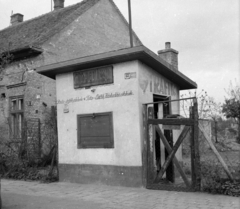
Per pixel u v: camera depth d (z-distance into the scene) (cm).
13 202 692
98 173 859
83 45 1580
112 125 836
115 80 836
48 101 1354
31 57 1380
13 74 1446
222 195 684
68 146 925
